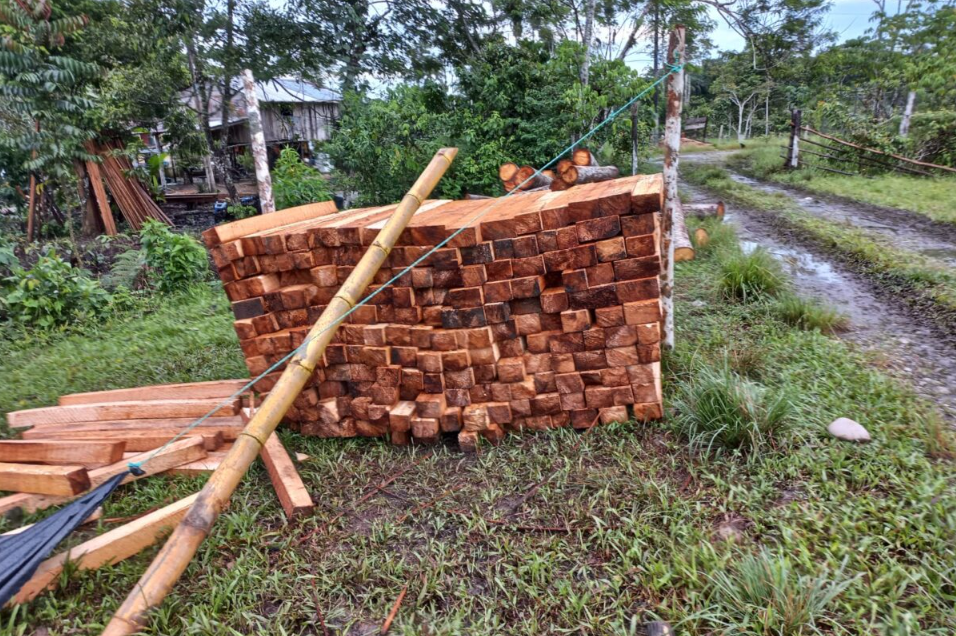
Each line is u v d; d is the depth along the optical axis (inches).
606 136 532.7
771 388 163.8
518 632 94.7
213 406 152.6
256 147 288.0
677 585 100.0
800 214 421.4
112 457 133.3
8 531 122.0
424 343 148.6
